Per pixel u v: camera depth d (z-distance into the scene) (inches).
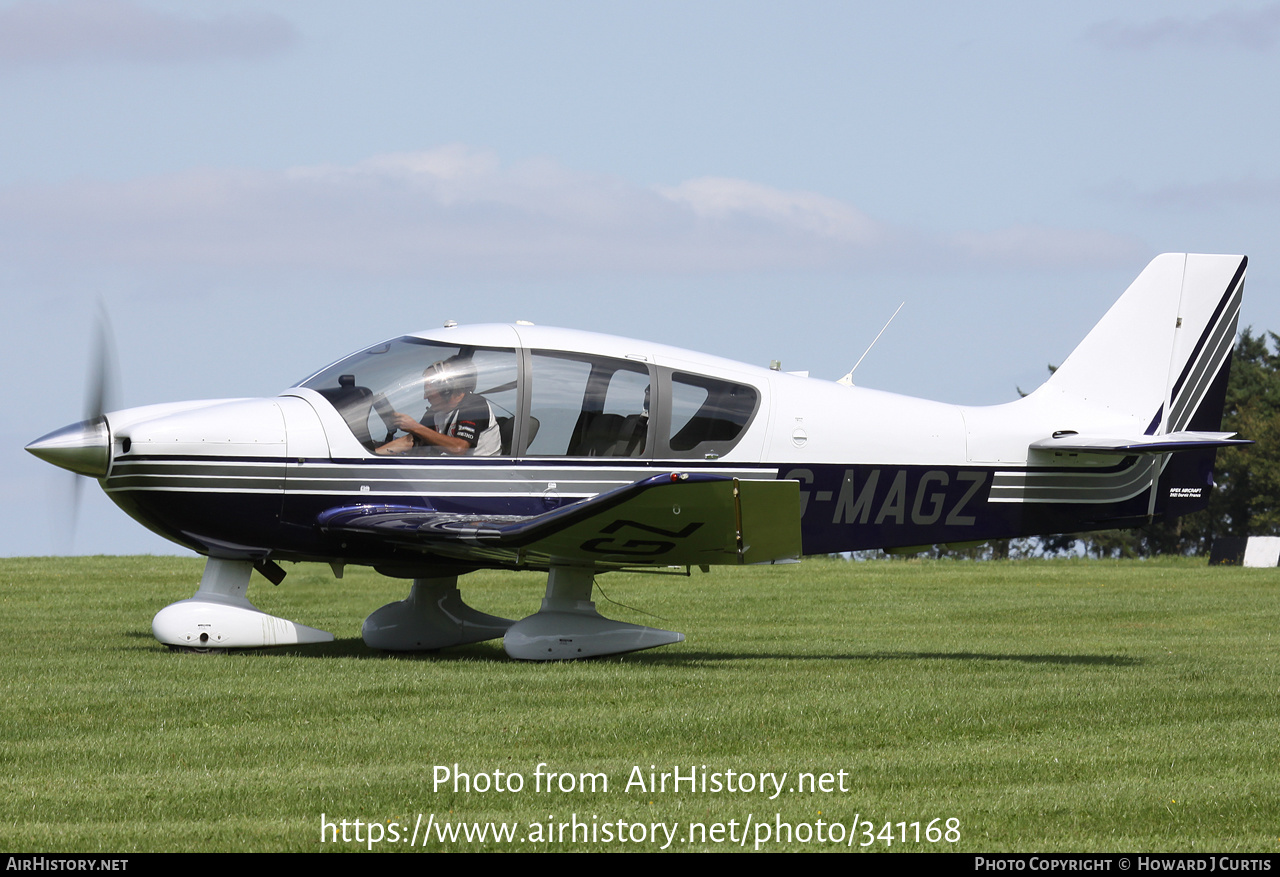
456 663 1222.9
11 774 748.0
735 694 1044.5
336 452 1268.5
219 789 714.2
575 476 1301.7
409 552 1295.5
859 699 1019.3
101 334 1286.9
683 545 1197.1
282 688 1034.7
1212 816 684.1
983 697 1035.3
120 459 1263.5
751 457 1352.1
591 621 1285.7
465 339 1307.8
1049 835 650.8
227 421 1258.0
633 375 1320.1
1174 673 1216.8
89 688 1023.0
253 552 1298.0
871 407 1408.7
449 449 1282.0
